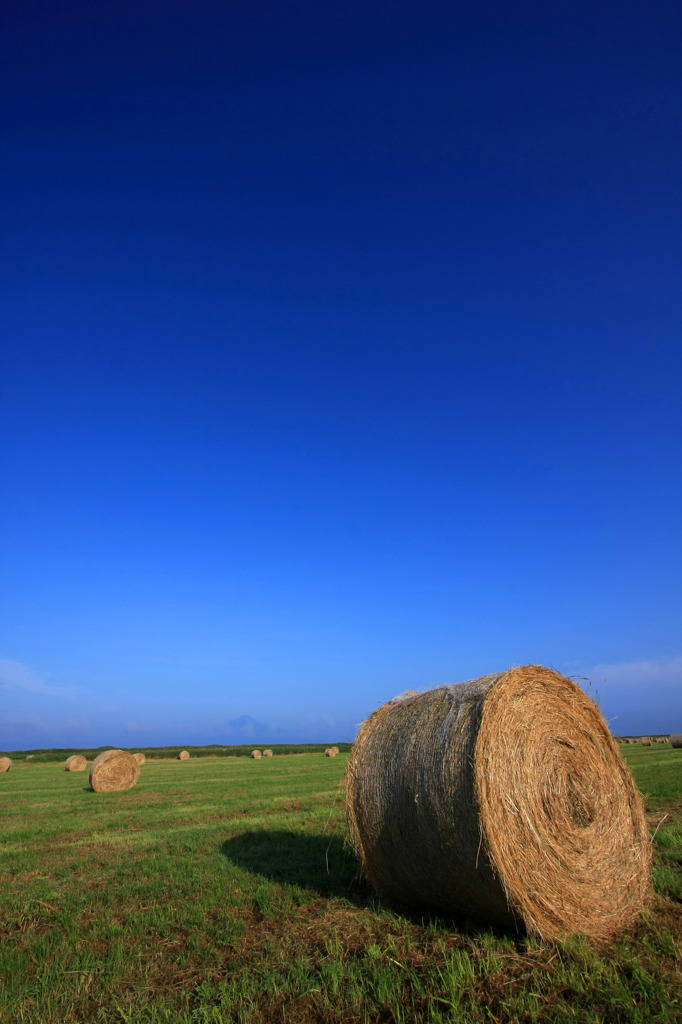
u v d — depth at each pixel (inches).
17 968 233.6
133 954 242.4
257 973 221.6
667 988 190.9
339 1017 186.5
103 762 986.1
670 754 1228.5
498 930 258.5
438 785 263.9
